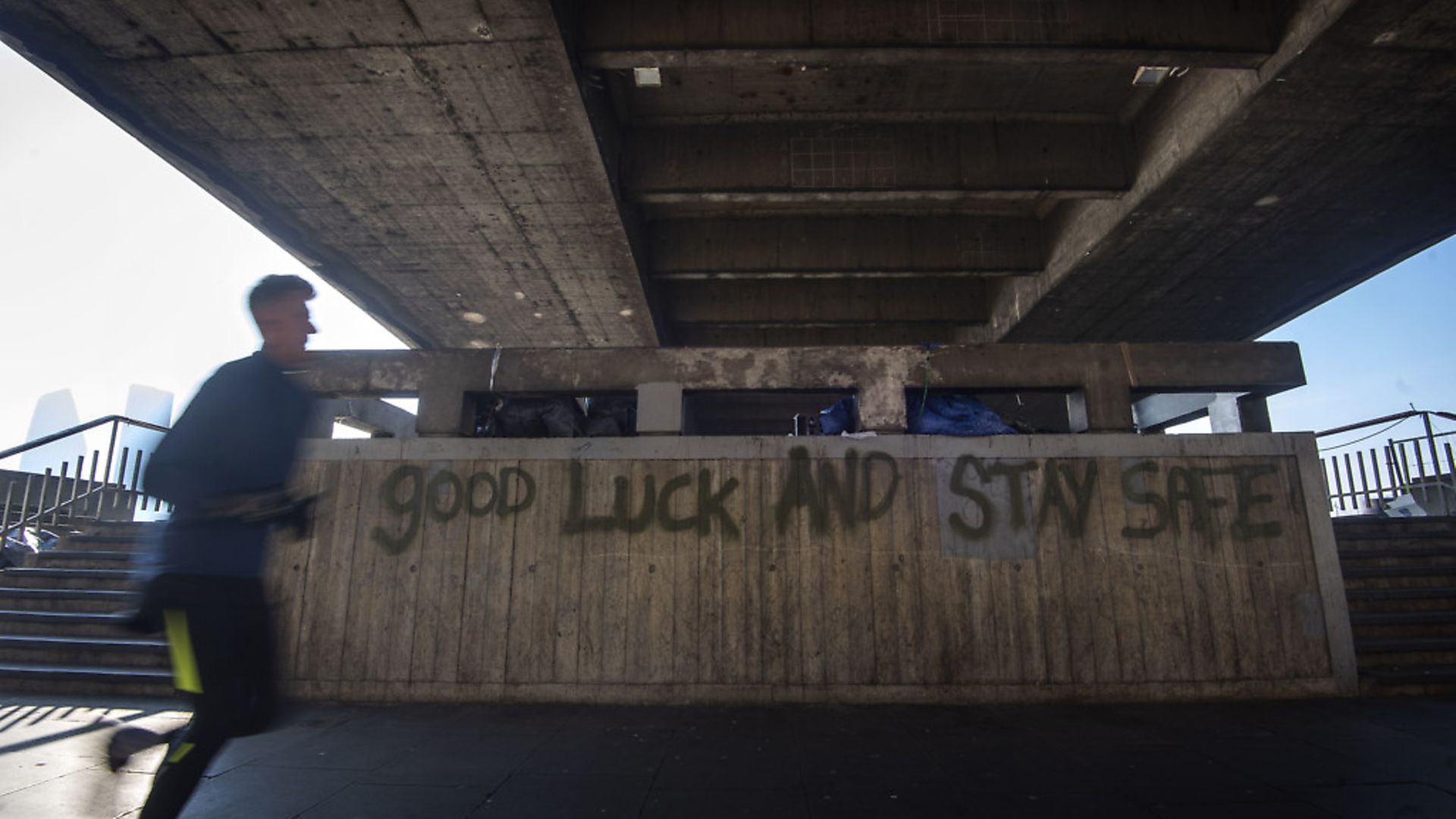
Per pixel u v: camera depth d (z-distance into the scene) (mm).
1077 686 5961
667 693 5957
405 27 6668
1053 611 6094
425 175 9070
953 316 14305
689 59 7188
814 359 6699
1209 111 7824
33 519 9328
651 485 6332
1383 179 8617
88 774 4020
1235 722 5238
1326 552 6262
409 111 7852
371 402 8547
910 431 6695
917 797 3760
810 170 9273
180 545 2783
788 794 3812
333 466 6492
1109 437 6434
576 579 6184
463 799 3738
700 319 14359
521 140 8336
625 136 9508
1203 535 6262
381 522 6359
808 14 7082
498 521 6316
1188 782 3959
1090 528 6250
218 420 2914
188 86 7469
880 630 6062
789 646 6035
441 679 6051
